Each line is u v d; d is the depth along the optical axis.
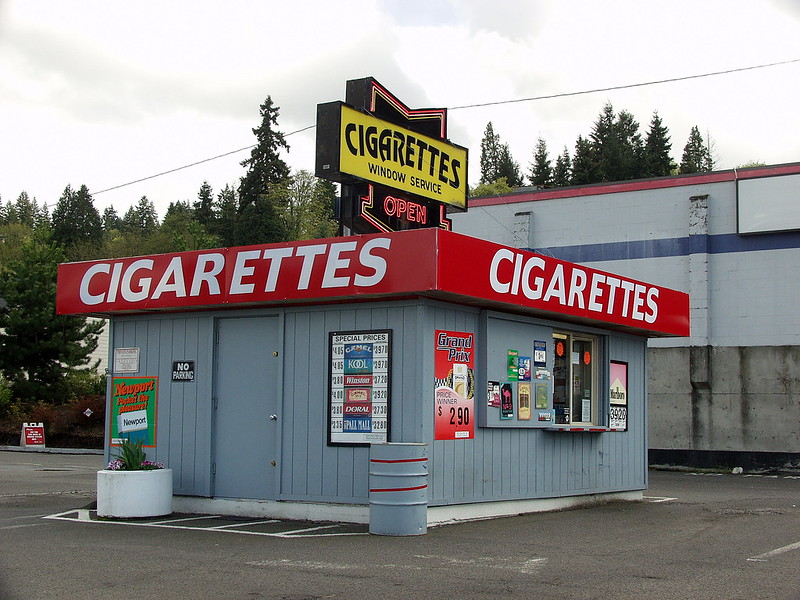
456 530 10.86
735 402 25.56
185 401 12.77
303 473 11.71
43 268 35.34
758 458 25.11
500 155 104.19
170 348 12.98
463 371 11.80
